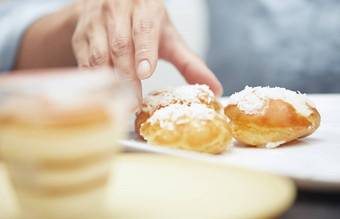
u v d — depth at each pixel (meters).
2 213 0.26
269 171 0.30
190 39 1.12
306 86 1.00
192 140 0.38
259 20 1.05
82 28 0.54
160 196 0.27
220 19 1.09
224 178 0.27
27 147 0.23
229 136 0.39
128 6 0.51
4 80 0.24
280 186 0.26
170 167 0.29
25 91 0.23
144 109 0.45
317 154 0.37
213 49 1.10
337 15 0.99
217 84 0.53
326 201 0.29
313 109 0.42
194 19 1.12
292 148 0.39
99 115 0.24
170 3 1.15
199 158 0.31
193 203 0.25
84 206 0.24
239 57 1.08
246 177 0.27
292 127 0.40
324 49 0.99
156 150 0.33
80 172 0.24
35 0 0.94
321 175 0.29
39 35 0.80
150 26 0.48
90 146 0.24
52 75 0.25
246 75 1.07
